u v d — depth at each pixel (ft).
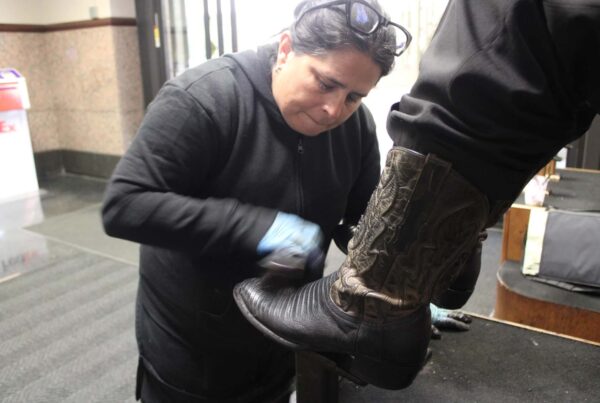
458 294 2.47
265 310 2.07
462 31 1.54
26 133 10.61
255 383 3.00
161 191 2.25
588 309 4.06
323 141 2.60
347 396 2.70
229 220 2.13
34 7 11.60
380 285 1.83
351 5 1.94
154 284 2.82
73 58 11.50
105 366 5.17
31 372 5.08
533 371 2.86
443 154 1.60
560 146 1.63
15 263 7.48
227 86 2.39
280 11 8.41
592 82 1.40
